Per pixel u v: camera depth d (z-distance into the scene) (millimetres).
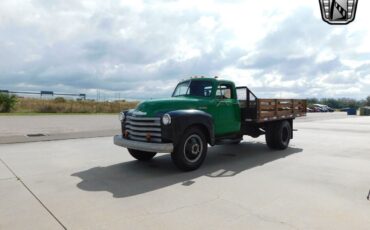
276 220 3578
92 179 5461
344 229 3340
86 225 3461
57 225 3463
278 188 4844
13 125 15781
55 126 15586
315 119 25688
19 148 8945
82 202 4223
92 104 34062
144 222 3539
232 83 7875
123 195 4543
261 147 9367
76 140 10750
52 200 4309
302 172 5926
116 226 3430
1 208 3996
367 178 5434
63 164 6727
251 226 3418
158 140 5906
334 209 3920
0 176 5633
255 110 7820
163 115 5793
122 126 6781
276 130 8586
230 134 7801
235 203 4160
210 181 5320
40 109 30016
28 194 4582
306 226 3414
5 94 28812
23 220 3604
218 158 7512
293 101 9445
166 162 6988
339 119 25906
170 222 3533
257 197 4406
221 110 7312
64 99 37250
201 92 7395
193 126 6254
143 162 6984
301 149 8875
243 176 5656
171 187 4961
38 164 6715
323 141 10641
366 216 3693
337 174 5742
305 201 4223
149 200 4309
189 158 6121
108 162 6980
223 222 3529
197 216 3709
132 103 36438
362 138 11516
